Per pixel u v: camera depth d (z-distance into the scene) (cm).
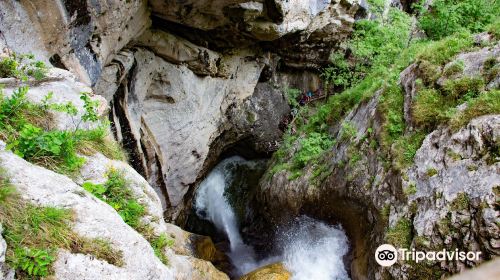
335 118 989
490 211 428
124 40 773
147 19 811
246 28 923
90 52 660
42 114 418
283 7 873
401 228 540
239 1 779
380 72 963
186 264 552
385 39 1155
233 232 1249
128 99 884
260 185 1127
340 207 737
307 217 848
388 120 662
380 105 700
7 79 462
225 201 1390
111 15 656
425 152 558
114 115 853
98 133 449
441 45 666
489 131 477
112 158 451
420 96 619
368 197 643
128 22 741
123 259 294
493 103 502
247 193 1347
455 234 463
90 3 595
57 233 272
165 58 953
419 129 602
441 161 525
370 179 652
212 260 909
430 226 494
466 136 504
